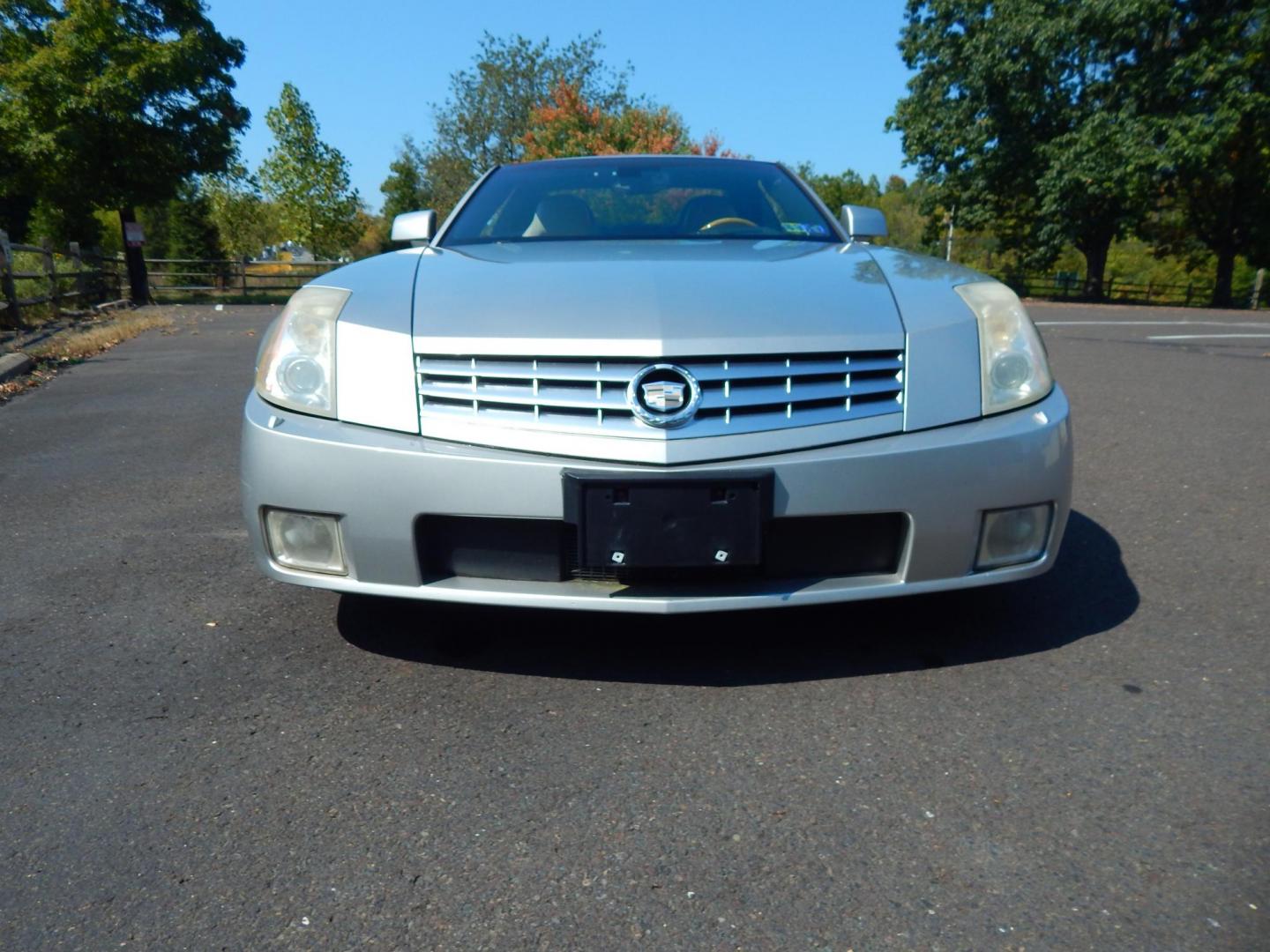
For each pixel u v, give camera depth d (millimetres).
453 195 39469
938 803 1923
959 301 2518
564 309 2393
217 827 1879
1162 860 1734
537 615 2871
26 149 19766
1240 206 31422
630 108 32250
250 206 36750
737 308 2391
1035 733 2184
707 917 1614
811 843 1807
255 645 2705
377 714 2312
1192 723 2217
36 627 2854
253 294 25219
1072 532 3668
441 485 2275
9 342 10297
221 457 5059
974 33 29031
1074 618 2826
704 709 2316
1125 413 5984
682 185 3732
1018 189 30219
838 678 2463
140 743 2191
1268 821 1847
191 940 1578
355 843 1826
